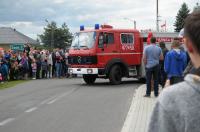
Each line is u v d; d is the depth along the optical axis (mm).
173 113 2258
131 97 16922
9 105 15031
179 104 2256
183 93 2266
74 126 10664
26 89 21156
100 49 22734
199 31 2301
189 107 2234
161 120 2285
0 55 25891
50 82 25844
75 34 23828
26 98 17156
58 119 11812
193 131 2217
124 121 11266
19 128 10523
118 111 13180
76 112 13125
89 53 22781
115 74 23078
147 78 15945
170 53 12242
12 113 13125
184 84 2295
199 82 2256
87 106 14477
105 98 16734
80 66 23141
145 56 15812
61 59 30812
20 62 28188
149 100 15172
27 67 28406
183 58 12172
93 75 23984
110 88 21078
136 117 11594
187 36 2359
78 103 15344
